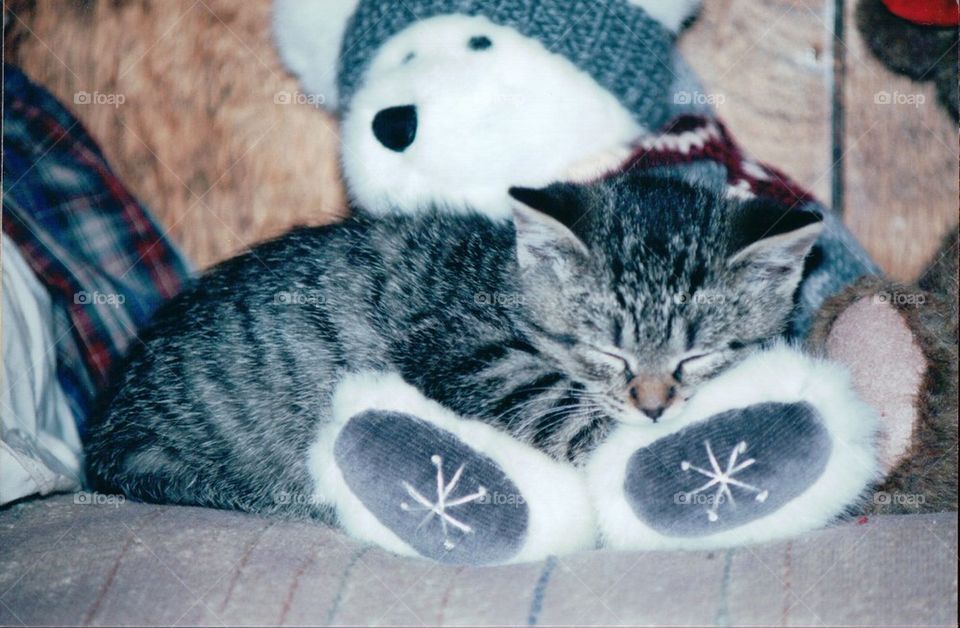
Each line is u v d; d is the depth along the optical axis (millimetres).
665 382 464
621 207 481
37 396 501
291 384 477
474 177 483
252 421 480
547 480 434
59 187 527
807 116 502
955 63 502
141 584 417
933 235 503
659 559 423
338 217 511
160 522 450
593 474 441
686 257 472
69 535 444
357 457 430
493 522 429
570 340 475
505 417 454
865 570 408
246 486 479
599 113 477
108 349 526
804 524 428
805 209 486
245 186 525
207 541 436
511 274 479
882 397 446
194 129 524
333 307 482
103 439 496
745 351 472
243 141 521
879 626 391
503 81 470
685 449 429
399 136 478
